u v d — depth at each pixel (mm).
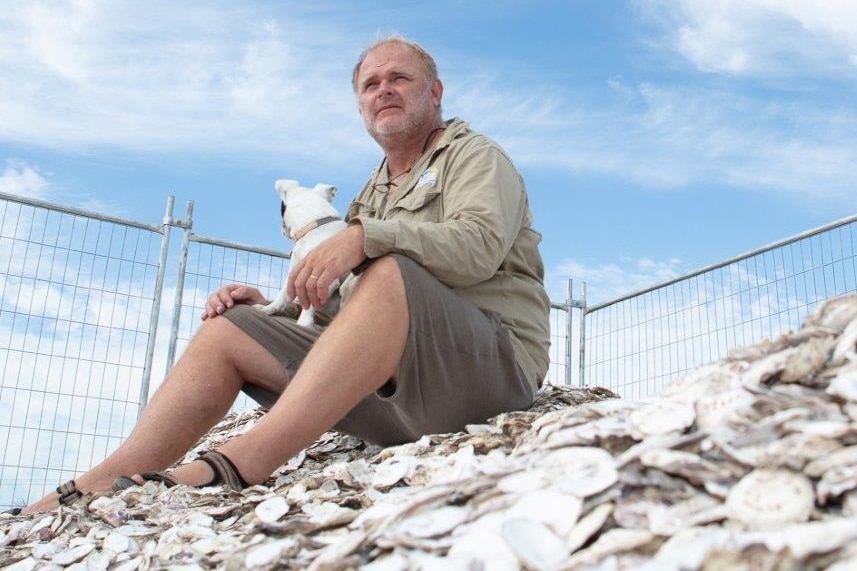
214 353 2098
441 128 2479
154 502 1614
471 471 1212
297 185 2398
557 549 871
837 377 1032
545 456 1112
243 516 1503
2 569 1501
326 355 1762
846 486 830
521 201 2242
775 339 1213
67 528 1611
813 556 709
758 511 845
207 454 1737
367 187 2555
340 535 1123
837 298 1239
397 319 1804
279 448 1729
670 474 951
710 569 729
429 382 1939
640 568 750
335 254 1825
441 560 866
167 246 3945
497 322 2115
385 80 2395
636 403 1259
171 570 1252
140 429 1974
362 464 1636
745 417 1028
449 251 1911
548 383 2713
